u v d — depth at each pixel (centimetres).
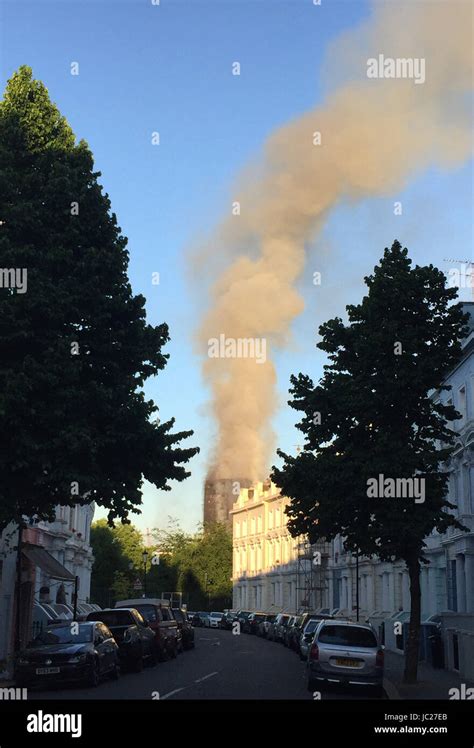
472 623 2569
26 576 3388
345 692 2020
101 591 8162
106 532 8731
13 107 2322
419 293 2197
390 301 2192
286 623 4522
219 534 9894
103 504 2177
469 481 3459
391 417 2188
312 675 1952
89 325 2164
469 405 3406
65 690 1953
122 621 2633
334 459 2169
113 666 2234
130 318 2248
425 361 2123
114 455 2177
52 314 2033
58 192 2161
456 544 3516
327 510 2186
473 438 3338
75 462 2047
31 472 2022
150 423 2205
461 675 2447
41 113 2323
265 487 8562
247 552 8744
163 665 2856
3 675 2220
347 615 5600
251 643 4712
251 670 2622
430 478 2134
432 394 3962
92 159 2334
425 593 4112
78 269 2141
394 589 4612
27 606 3538
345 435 2238
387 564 4778
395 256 2255
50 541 4122
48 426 2016
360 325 2250
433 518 2077
